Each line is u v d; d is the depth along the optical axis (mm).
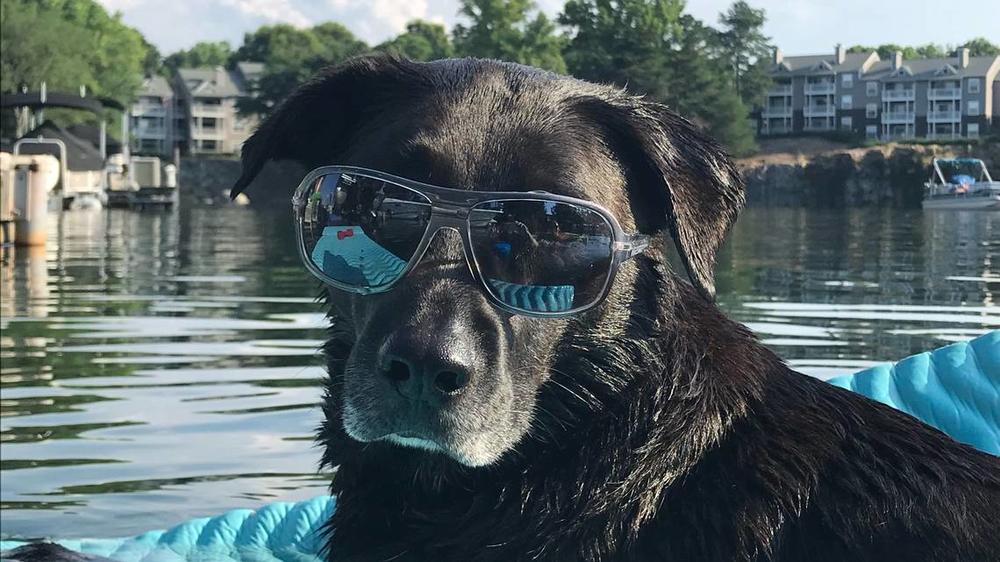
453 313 471
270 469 935
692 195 522
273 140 558
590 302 498
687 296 549
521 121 513
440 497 524
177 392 1214
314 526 774
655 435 502
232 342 1562
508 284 489
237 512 798
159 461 956
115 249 3619
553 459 513
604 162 525
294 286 2387
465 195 488
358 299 518
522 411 498
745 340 549
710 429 501
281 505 807
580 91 541
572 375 510
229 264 3020
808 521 494
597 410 513
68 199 6770
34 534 785
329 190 514
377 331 480
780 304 1878
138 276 2637
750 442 506
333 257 515
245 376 1301
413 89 534
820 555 490
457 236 487
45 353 1478
